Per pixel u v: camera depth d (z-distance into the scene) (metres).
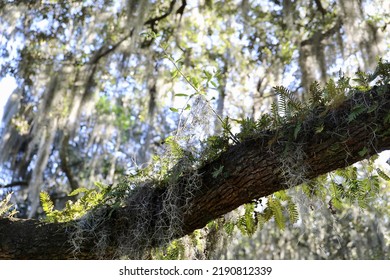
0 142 7.30
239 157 1.84
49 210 2.04
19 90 6.64
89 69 6.10
